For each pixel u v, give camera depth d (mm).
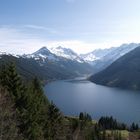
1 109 29875
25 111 39125
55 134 56469
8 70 42188
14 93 40469
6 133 29641
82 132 86062
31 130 39312
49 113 57562
